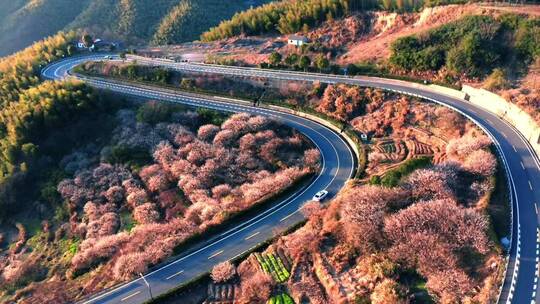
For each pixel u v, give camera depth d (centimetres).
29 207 8031
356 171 7162
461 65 8419
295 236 5609
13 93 10444
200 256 5812
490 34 8575
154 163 8150
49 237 7306
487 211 5269
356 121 8219
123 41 14888
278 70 10194
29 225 7712
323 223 5756
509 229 5078
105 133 9094
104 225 7075
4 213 7919
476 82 8206
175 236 6209
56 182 8162
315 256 5272
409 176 5969
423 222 5031
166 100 9631
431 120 7588
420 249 4803
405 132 7631
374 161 7081
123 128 8994
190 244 6009
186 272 5597
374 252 5028
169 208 7212
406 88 8650
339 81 9231
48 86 9825
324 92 8981
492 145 6600
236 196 7025
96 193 7788
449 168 6000
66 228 7362
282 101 9244
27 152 8556
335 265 5081
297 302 4841
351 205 5606
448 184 5731
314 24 12031
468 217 5031
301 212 6372
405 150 7256
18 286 6431
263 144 8100
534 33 8244
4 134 9100
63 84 9806
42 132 9094
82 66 11569
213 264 5647
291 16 12062
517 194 5619
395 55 9256
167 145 8375
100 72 11238
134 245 6291
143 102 9688
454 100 8050
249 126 8500
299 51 11138
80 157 8625
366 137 7794
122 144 8556
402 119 7794
